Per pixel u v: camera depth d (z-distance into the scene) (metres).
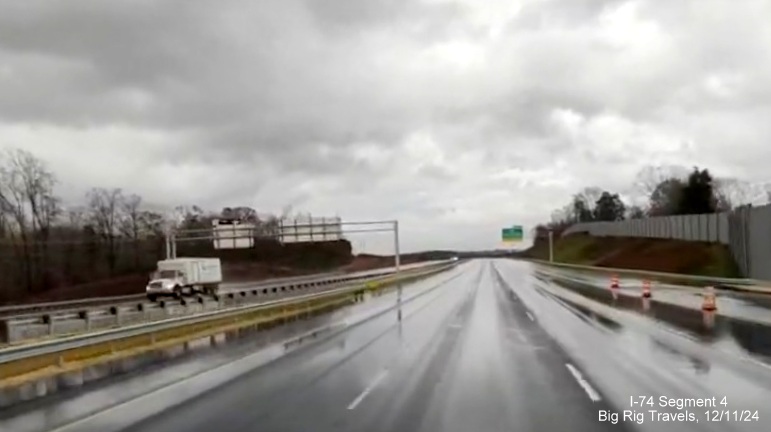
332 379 15.05
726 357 17.39
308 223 62.12
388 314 35.78
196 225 99.62
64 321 29.52
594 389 13.14
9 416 11.88
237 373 16.44
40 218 88.62
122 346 22.05
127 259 98.69
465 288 61.06
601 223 134.38
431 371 15.98
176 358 19.97
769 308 34.47
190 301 43.62
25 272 84.81
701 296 44.12
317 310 39.97
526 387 13.55
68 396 13.89
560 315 32.25
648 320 28.69
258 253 101.12
